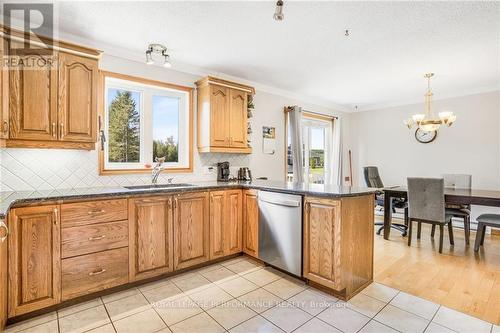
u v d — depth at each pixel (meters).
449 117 3.58
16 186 2.30
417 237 3.85
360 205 2.34
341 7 2.09
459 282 2.48
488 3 2.04
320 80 4.00
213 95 3.29
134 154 3.09
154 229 2.44
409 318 1.90
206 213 2.80
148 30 2.46
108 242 2.20
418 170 5.11
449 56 3.07
